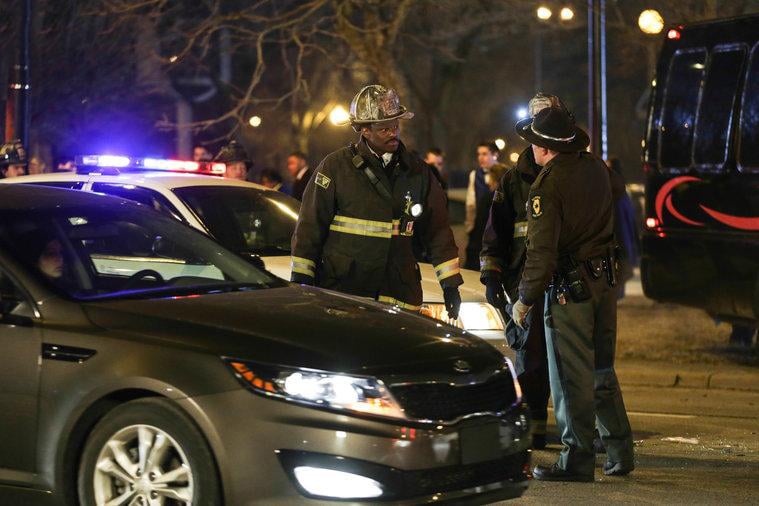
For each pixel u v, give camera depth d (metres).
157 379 8.55
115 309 9.11
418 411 8.52
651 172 20.92
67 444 8.91
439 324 9.66
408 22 33.66
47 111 34.34
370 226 11.09
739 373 18.67
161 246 10.52
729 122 19.36
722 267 19.48
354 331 8.97
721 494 11.17
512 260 12.38
